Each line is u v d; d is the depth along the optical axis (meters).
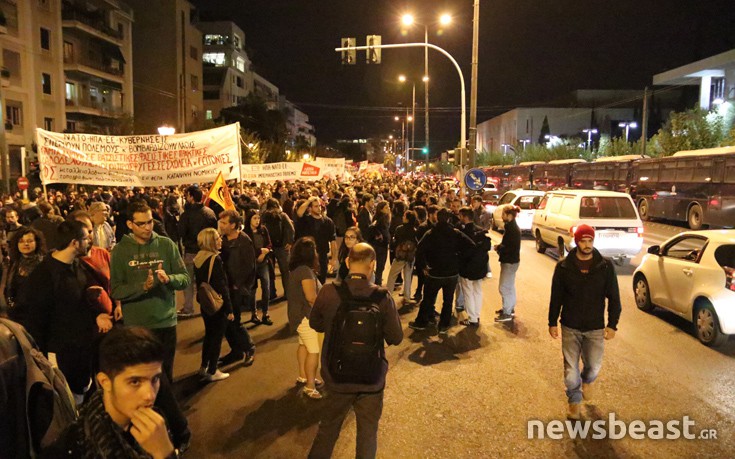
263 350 7.34
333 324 3.88
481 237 8.40
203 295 5.95
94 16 44.44
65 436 1.97
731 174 23.23
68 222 4.46
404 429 5.08
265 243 8.65
